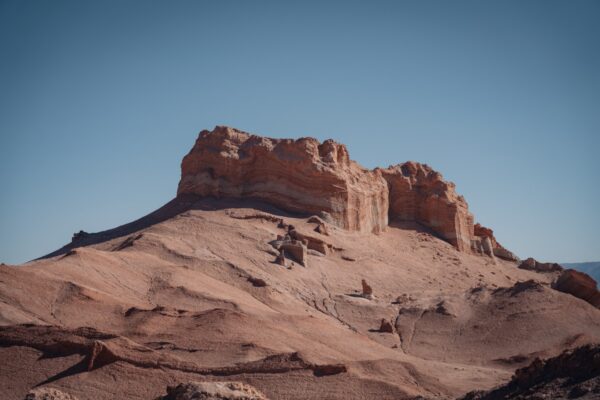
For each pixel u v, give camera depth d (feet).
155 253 395.75
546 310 366.22
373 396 250.16
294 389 254.47
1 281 314.14
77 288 321.11
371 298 394.52
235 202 476.54
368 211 506.89
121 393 250.37
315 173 476.13
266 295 369.50
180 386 200.44
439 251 515.91
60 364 263.29
